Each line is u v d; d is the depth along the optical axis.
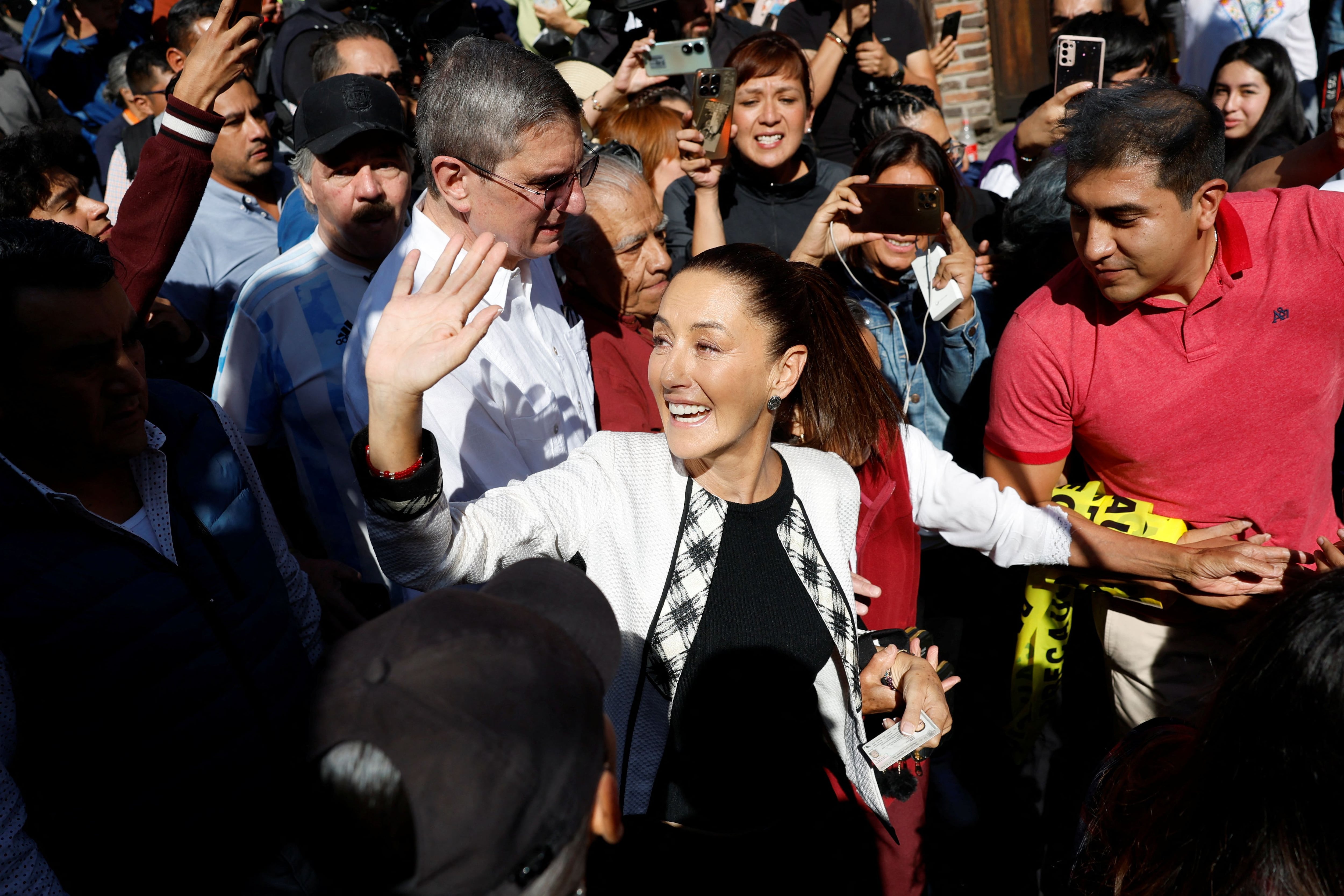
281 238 3.05
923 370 2.86
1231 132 4.15
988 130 7.29
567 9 5.28
